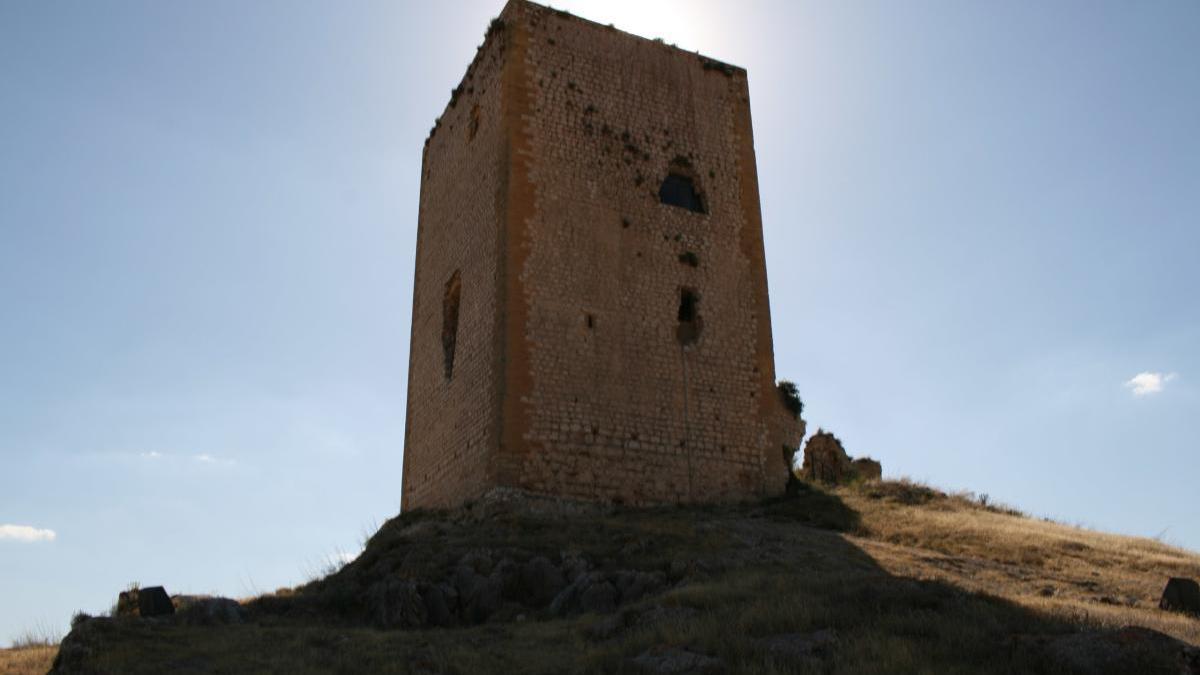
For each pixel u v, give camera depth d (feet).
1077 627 47.14
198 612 65.36
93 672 50.90
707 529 81.76
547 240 97.91
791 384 120.47
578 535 79.46
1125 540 86.33
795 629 49.88
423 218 124.67
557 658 52.24
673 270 103.71
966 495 107.55
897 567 70.38
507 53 103.45
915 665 42.78
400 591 67.77
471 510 90.27
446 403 104.01
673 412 98.22
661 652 48.49
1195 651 41.32
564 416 92.63
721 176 110.73
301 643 57.52
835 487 108.27
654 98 109.81
